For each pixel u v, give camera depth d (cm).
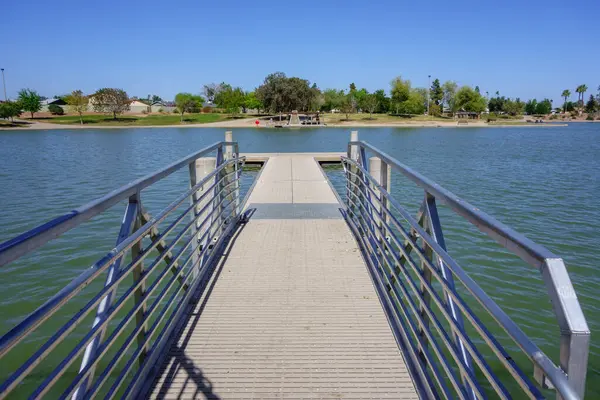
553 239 850
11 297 589
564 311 120
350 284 421
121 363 425
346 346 315
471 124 7419
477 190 1370
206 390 268
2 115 6469
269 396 263
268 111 8194
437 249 240
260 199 806
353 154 716
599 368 443
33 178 1641
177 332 334
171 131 5344
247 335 330
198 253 433
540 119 10712
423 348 276
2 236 898
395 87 8944
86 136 4400
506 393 160
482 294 173
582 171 1819
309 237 570
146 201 1198
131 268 257
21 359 450
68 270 672
